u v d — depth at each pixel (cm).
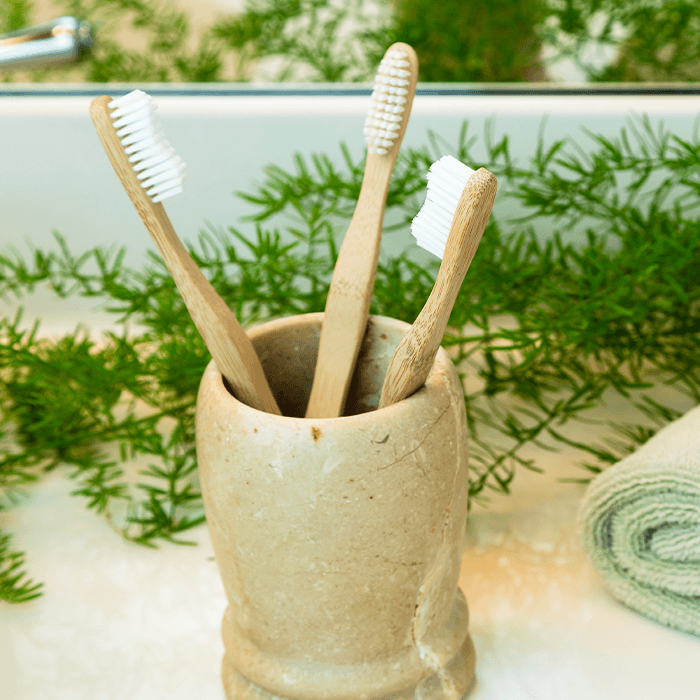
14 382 58
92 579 51
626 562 48
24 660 47
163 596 50
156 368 55
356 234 42
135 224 69
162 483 56
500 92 68
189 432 57
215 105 66
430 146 67
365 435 39
